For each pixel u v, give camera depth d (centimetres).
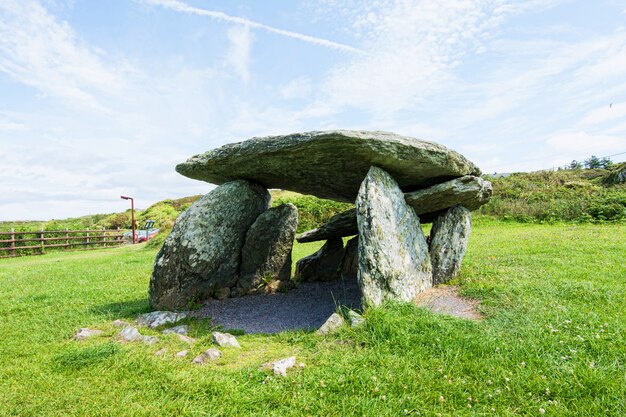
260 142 673
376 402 366
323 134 607
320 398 379
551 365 412
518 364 418
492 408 354
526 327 501
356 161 676
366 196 633
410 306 566
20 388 417
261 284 870
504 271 806
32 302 795
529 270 816
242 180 834
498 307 588
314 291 870
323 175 772
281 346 528
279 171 763
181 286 760
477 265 880
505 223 1920
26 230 2462
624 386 369
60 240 2580
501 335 487
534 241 1238
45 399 395
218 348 511
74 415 366
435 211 837
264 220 865
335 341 505
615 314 536
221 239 812
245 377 419
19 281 1087
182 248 758
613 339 455
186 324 640
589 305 582
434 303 631
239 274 861
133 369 452
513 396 371
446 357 442
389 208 657
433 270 766
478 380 399
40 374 448
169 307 738
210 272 802
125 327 604
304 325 629
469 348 455
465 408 358
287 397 382
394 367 424
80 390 409
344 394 385
